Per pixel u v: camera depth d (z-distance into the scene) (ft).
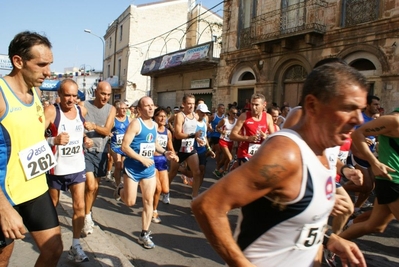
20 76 7.72
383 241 15.12
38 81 7.75
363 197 17.04
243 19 56.80
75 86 11.98
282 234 4.86
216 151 30.55
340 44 41.19
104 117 15.93
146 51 104.32
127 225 16.63
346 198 6.28
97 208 19.33
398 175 10.05
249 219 5.10
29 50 7.43
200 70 68.28
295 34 43.91
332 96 4.40
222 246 4.73
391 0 36.40
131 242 14.44
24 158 7.64
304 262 5.14
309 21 44.96
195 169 19.38
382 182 10.31
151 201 13.97
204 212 4.70
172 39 107.14
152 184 13.92
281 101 49.52
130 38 101.86
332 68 4.54
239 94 57.57
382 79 37.17
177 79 76.84
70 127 12.05
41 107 8.36
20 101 7.63
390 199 10.13
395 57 35.99
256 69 52.90
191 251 13.69
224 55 59.88
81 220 11.89
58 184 12.05
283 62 48.37
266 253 5.01
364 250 14.11
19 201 7.57
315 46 43.96
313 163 4.55
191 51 65.87
